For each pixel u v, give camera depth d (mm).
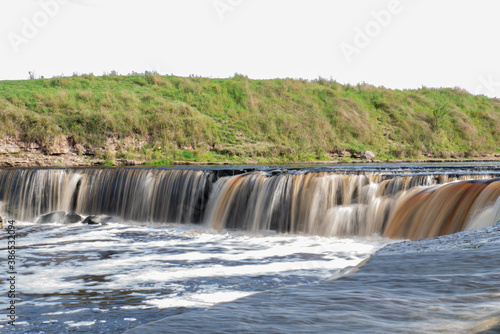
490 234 5047
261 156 30578
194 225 17188
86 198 19594
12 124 29078
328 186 15008
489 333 1824
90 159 28547
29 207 20031
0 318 6738
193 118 32906
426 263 3539
